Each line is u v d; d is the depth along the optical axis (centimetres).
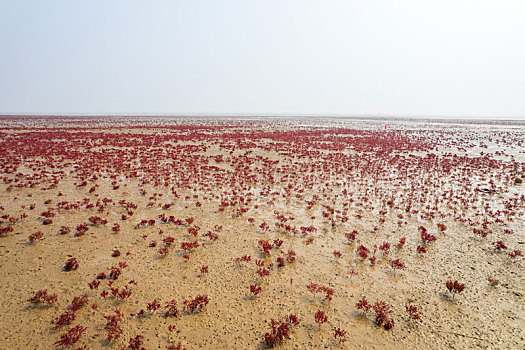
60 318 599
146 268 833
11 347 543
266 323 630
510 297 729
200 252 938
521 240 1052
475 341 585
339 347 566
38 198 1411
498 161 2506
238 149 3111
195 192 1612
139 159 2467
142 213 1268
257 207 1394
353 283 785
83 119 8981
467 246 1009
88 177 1831
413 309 652
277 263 879
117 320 611
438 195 1602
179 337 582
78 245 954
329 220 1245
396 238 1073
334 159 2650
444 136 4672
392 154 2938
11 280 750
